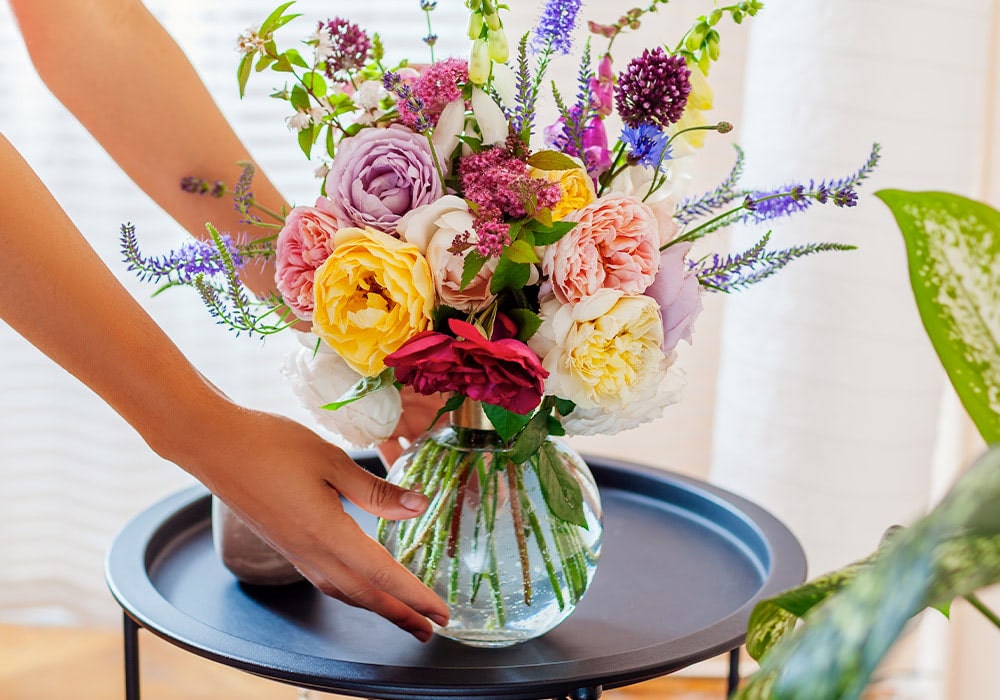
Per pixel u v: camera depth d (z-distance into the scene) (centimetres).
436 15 169
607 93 72
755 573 94
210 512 104
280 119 172
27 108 170
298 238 66
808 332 150
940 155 145
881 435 151
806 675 28
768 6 150
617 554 98
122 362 68
